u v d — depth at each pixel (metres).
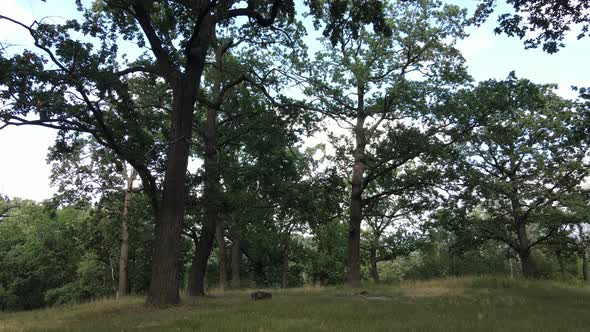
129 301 16.80
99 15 17.25
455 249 38.56
